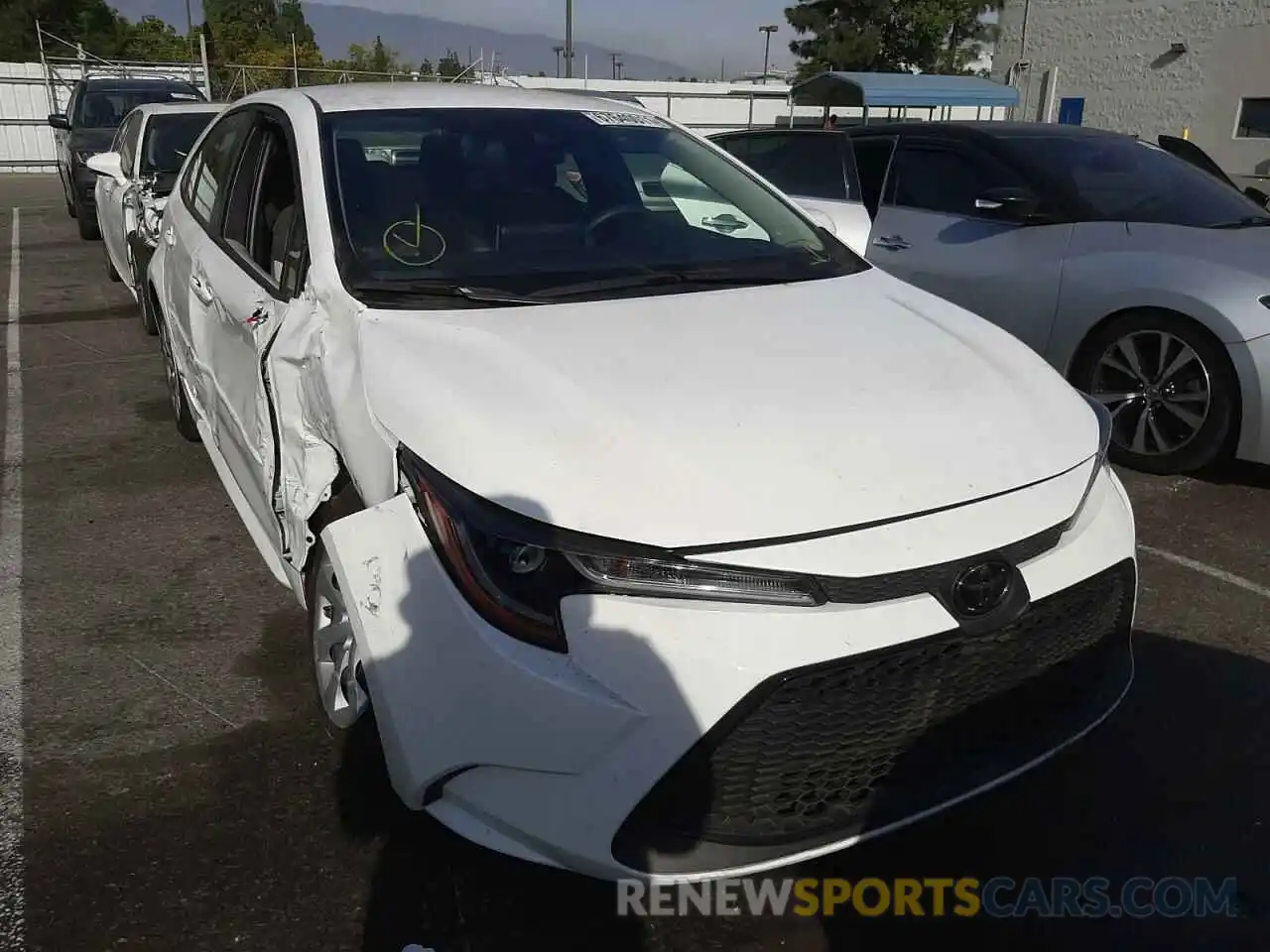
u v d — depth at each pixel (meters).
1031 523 2.23
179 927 2.29
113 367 6.96
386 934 2.28
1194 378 4.83
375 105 3.50
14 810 2.64
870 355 2.67
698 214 3.51
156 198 6.30
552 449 2.16
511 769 2.06
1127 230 5.14
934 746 2.19
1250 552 4.23
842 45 32.81
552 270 3.07
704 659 1.97
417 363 2.46
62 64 24.27
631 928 2.33
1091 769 2.88
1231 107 24.31
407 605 2.16
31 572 3.97
